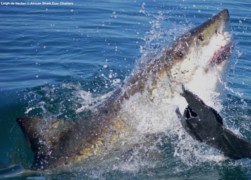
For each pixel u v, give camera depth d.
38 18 40.03
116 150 21.42
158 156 21.34
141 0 44.12
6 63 31.67
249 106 25.69
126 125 22.00
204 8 41.75
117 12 41.03
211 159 21.14
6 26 37.91
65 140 21.58
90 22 38.84
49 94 26.78
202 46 22.83
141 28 37.19
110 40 35.00
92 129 21.62
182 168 20.58
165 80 22.86
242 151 18.84
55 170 20.72
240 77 29.48
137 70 24.03
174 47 23.33
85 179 20.05
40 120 22.27
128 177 20.08
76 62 31.80
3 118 24.88
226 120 24.12
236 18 39.53
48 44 34.69
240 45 34.28
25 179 20.09
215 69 22.73
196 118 18.83
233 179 19.73
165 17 39.22
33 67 31.09
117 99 22.58
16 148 22.67
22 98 26.31
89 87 27.89
